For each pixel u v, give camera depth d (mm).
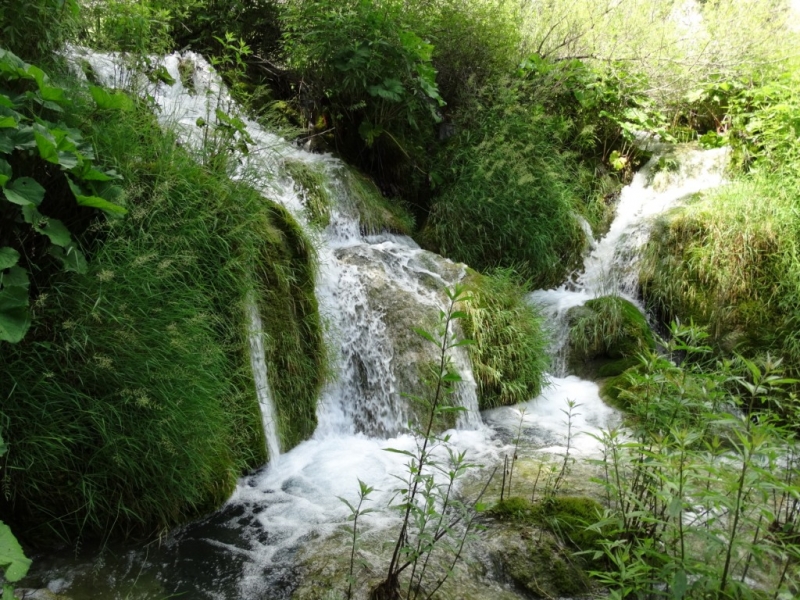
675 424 2650
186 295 3377
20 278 2703
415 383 4883
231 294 3787
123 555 2922
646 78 8805
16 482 2750
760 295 6156
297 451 4238
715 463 2283
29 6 3479
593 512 3207
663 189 8031
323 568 2816
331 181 6293
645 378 2789
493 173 7078
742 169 7742
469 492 3652
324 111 7242
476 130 7504
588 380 6035
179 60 6406
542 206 7172
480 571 2867
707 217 6605
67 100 3301
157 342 3094
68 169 3074
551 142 7840
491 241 6992
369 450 4355
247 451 3783
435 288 5590
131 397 2936
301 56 6730
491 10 7902
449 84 7977
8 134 2906
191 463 3133
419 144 7594
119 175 3289
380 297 5152
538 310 6383
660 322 6594
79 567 2797
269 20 7258
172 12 6660
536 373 5617
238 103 6129
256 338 4016
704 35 9305
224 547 3053
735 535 2014
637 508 2654
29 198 2830
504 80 7344
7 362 2742
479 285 5785
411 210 7457
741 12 9016
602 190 8172
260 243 4129
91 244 3236
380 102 6957
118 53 4750
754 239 6305
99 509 2963
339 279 5047
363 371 4844
